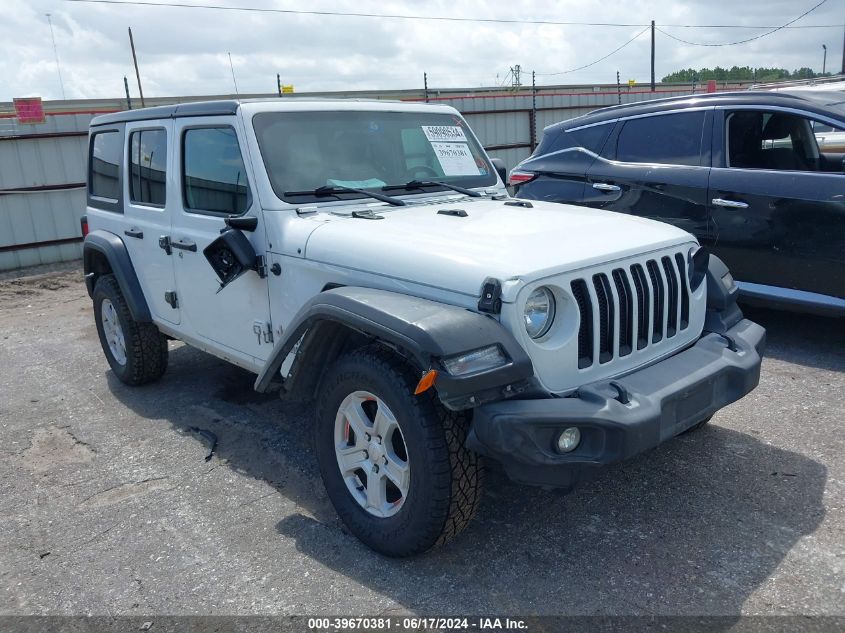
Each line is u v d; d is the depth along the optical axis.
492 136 17.23
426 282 2.89
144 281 4.96
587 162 6.52
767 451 3.84
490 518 3.33
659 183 5.95
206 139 4.09
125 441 4.51
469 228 3.30
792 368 5.06
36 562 3.23
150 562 3.18
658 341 3.18
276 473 3.95
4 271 11.80
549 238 3.08
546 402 2.63
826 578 2.78
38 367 6.34
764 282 5.48
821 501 3.32
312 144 3.94
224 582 2.99
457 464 2.75
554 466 2.62
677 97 6.23
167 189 4.48
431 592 2.83
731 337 3.38
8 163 11.81
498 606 2.73
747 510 3.29
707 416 3.11
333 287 3.33
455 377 2.50
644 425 2.65
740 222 5.49
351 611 2.75
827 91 5.64
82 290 10.23
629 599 2.72
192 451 4.30
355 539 3.25
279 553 3.18
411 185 4.16
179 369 5.89
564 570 2.92
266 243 3.67
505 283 2.67
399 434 3.02
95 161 5.57
